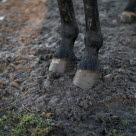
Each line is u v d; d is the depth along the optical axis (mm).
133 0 8617
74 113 4703
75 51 6578
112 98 4945
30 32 8016
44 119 4656
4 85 5641
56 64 5598
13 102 5148
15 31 8109
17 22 8789
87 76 5137
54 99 5039
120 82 5328
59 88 5262
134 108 4809
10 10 9812
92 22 4809
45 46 7027
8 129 4480
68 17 5262
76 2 10406
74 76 5371
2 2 10609
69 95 5094
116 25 8453
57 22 8625
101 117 4582
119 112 4723
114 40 7309
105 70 5672
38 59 6355
